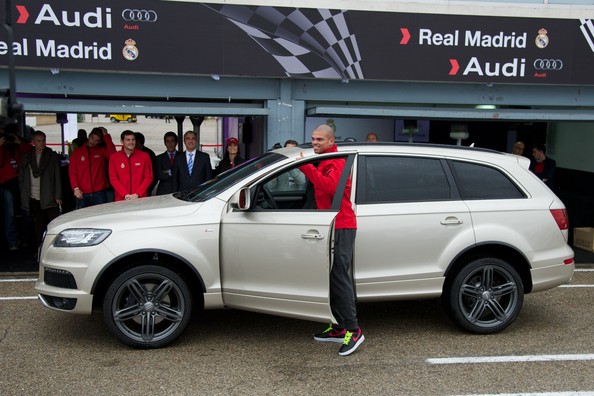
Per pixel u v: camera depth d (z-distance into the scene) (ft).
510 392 14.55
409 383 15.03
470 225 18.03
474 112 29.01
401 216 17.56
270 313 17.06
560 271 18.79
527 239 18.39
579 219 37.29
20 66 25.88
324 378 15.30
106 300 16.56
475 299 18.43
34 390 14.37
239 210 17.07
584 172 40.09
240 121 40.04
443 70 28.89
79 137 36.42
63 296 16.43
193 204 17.40
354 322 16.84
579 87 31.14
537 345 17.81
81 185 28.40
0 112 10.98
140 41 26.53
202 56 27.07
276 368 15.93
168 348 17.28
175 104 28.60
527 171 19.11
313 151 17.94
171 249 16.58
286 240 16.70
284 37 27.55
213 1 26.84
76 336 18.13
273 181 19.22
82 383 14.82
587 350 17.44
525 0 30.12
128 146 25.59
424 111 28.71
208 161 27.14
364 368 15.98
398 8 28.37
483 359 16.65
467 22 28.71
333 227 16.67
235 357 16.67
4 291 22.90
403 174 18.16
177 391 14.46
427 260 17.79
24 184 28.53
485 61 29.14
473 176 18.63
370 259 17.39
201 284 16.90
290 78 28.73
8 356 16.49
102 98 29.55
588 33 29.68
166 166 28.27
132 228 16.65
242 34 27.22
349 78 28.35
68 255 16.44
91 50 26.25
